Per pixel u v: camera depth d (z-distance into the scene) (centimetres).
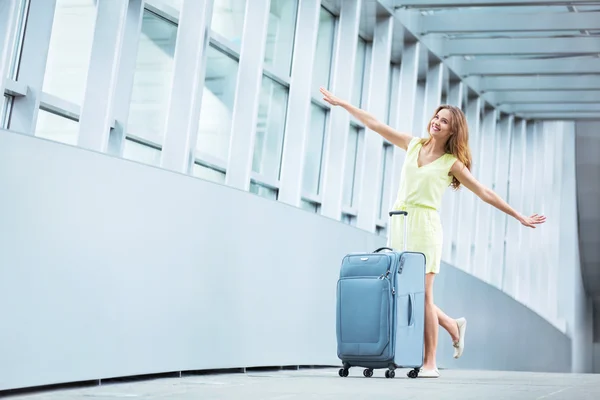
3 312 340
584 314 2247
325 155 903
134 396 341
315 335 678
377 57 985
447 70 1194
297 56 826
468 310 1122
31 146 353
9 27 439
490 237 1453
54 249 372
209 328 520
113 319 421
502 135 1487
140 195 442
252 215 571
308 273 664
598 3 997
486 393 377
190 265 496
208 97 727
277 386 416
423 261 537
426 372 547
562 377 571
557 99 1375
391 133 571
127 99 576
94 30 534
